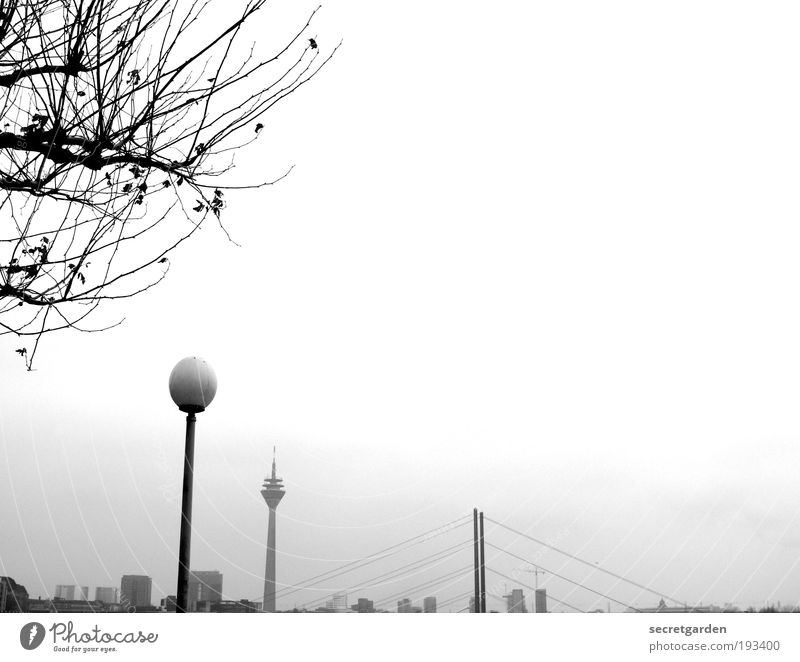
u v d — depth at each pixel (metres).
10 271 3.91
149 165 4.14
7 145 3.92
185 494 6.62
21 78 3.95
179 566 6.47
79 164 4.00
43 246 3.97
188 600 6.36
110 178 4.17
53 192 3.99
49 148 3.94
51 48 3.94
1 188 3.90
